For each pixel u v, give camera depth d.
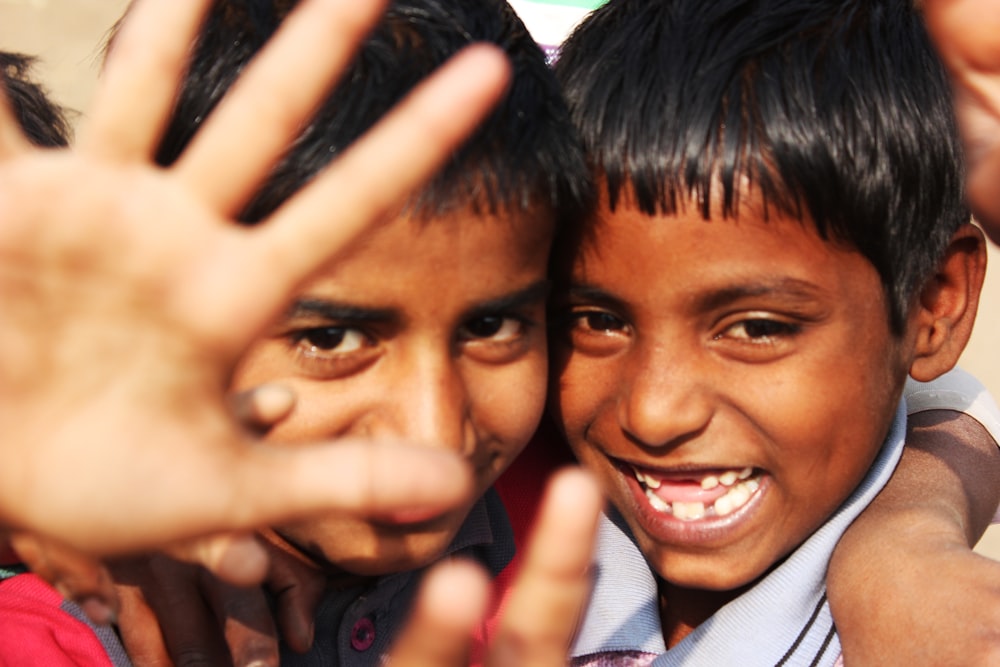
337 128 1.22
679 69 1.42
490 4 1.44
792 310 1.39
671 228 1.37
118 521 0.77
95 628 1.32
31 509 0.77
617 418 1.51
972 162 1.06
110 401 0.76
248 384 1.27
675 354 1.42
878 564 1.42
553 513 0.83
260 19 1.32
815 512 1.52
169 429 0.77
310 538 1.37
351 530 1.35
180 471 0.77
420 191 1.17
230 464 0.79
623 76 1.44
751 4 1.51
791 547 1.56
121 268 0.76
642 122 1.39
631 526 1.64
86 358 0.76
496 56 0.78
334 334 1.26
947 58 1.04
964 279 1.64
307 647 1.34
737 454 1.46
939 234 1.56
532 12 2.45
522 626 0.86
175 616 1.35
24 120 1.79
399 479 0.81
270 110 0.79
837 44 1.48
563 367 1.55
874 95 1.45
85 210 0.75
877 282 1.46
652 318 1.42
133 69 0.78
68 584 1.17
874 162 1.42
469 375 1.33
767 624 1.54
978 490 1.78
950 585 1.31
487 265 1.25
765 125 1.37
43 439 0.76
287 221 0.79
